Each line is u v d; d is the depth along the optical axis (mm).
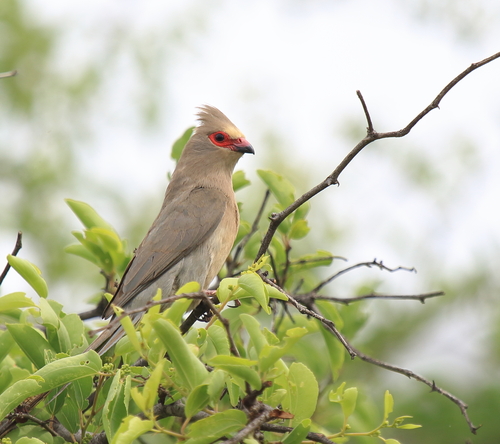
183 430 5559
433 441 12328
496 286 14883
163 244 10594
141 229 16172
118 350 6773
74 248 10547
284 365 6379
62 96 16469
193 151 11852
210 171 11664
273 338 6180
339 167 7320
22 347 7434
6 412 6195
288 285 10484
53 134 16469
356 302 10969
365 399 9461
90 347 8227
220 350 6348
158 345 5797
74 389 7266
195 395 5492
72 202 10430
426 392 12672
